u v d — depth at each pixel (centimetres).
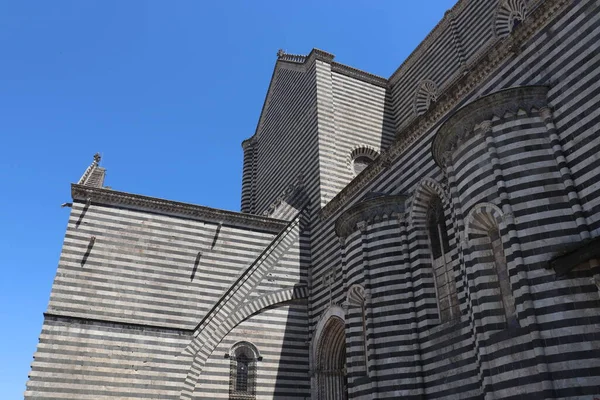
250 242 3077
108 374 2469
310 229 3112
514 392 1430
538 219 1526
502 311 1586
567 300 1395
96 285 2655
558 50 1694
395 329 2080
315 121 3369
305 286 2962
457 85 2116
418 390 1938
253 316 2820
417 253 2152
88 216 2788
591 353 1329
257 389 2678
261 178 4131
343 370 2731
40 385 2362
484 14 2917
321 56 3606
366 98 3622
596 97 1527
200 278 2875
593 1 1614
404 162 2392
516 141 1655
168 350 2605
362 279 2250
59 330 2491
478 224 1703
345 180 3247
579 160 1531
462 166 1789
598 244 1320
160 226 2914
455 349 1848
